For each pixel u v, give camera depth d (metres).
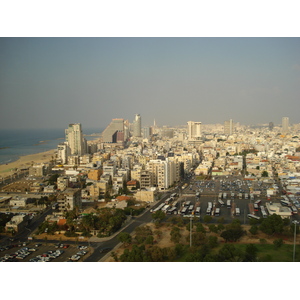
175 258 184.75
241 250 194.38
